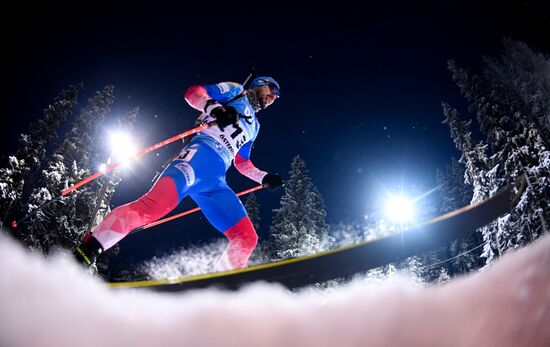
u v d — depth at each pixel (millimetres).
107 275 19750
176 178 3053
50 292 1421
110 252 19656
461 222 2184
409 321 1218
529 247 1259
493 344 1021
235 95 3805
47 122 20984
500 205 2174
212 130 3521
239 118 3695
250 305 1443
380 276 22906
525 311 1031
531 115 27438
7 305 1315
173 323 1381
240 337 1306
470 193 35594
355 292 1419
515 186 2195
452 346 1099
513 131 20484
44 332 1277
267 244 26469
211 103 3393
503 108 21906
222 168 3455
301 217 25312
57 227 18047
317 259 2188
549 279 1045
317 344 1243
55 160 19812
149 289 2119
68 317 1353
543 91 28078
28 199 18438
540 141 18656
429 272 30578
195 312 1430
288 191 26281
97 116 22172
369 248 2139
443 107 23641
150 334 1339
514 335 999
